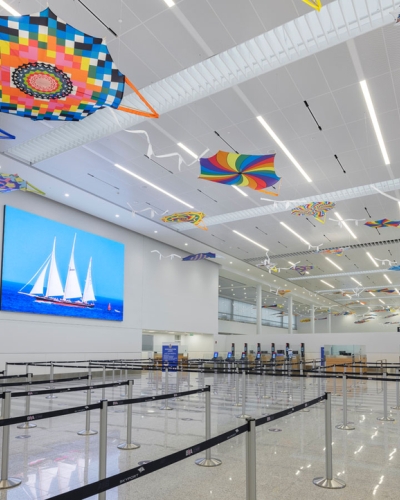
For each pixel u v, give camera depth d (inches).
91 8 313.3
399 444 243.6
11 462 201.6
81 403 400.8
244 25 324.5
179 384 593.3
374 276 1366.9
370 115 444.5
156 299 951.6
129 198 704.4
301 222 821.2
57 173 601.3
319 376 303.4
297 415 341.1
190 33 334.0
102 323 798.5
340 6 303.3
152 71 378.9
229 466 197.9
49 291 696.4
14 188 564.1
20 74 231.5
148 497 160.4
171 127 469.7
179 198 701.3
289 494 163.9
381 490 168.7
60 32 201.9
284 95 410.0
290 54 358.0
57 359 698.2
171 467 195.2
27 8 314.8
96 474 184.5
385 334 1059.3
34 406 383.9
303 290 1636.3
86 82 237.3
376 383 660.7
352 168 573.6
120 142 507.5
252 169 389.1
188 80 399.9
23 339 648.4
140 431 271.1
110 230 845.2
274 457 214.1
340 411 364.8
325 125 465.4
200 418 319.3
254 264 1211.9
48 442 240.5
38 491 165.6
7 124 468.4
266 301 1851.6
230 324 1604.3
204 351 1154.7
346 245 991.6
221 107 430.0
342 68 370.9
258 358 1039.0
